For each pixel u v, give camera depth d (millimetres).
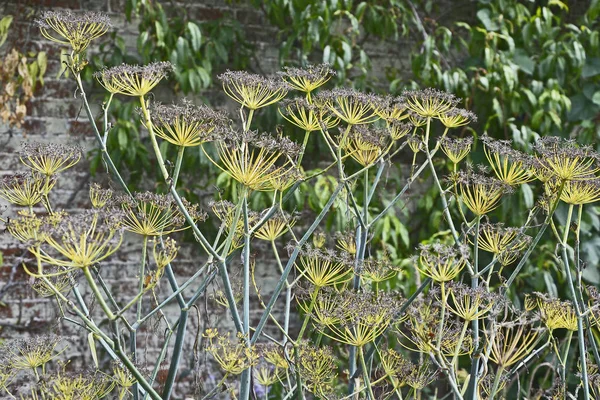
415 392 2195
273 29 5348
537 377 4863
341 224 4832
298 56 5148
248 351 1886
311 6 4980
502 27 5402
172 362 1816
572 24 5785
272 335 5176
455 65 5684
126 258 4930
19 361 2105
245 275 2004
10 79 4711
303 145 2176
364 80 5219
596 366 2324
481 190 2158
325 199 4883
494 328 1853
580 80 5527
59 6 4922
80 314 1632
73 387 1944
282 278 1988
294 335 5227
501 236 2385
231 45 5219
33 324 4730
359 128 2371
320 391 2160
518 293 5254
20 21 4828
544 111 5320
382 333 2213
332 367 2201
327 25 5012
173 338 4785
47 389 1952
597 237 5316
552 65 5375
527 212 5047
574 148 2076
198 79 4902
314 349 2182
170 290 4926
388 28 5309
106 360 4594
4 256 4734
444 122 2445
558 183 2102
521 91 5441
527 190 4973
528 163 2105
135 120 4906
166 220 1942
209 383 4605
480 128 5441
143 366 2090
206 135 1924
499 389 2068
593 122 5434
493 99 5320
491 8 5492
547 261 5141
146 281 1906
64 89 4910
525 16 5648
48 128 4879
